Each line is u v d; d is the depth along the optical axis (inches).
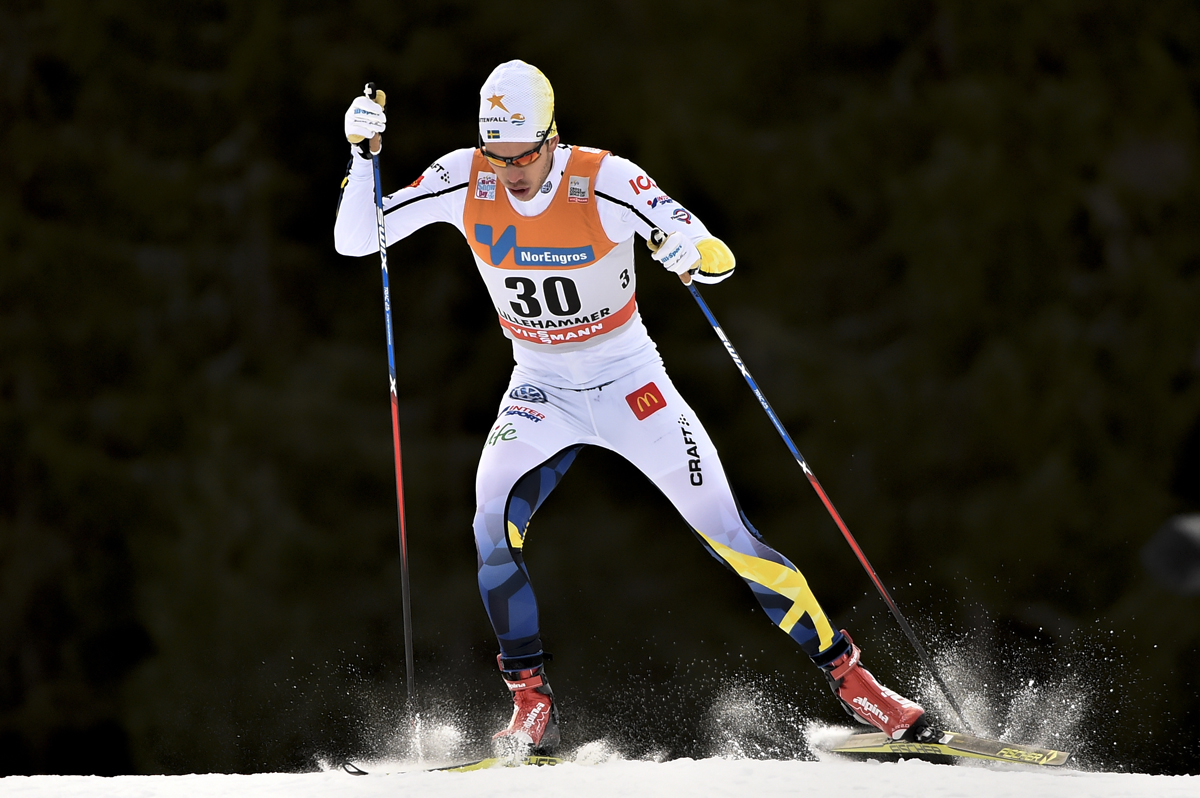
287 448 1526.8
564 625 1545.3
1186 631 1397.6
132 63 1541.6
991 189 1501.0
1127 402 1499.8
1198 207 1529.3
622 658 1534.2
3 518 1467.8
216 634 1477.6
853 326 1537.9
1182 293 1515.7
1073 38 1529.3
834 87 1563.7
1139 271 1517.0
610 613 1546.5
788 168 1531.7
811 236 1536.7
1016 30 1524.4
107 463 1504.7
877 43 1556.3
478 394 1603.1
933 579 1475.1
